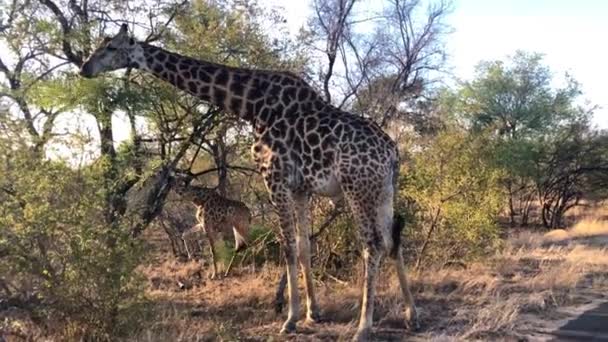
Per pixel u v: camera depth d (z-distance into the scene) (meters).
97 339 5.72
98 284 5.62
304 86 6.84
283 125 6.68
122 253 5.66
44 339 5.66
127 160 8.34
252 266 10.42
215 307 7.63
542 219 22.00
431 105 21.36
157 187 8.95
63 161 5.88
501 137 22.69
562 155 22.02
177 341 5.82
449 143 11.29
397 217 6.54
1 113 6.78
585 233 17.77
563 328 6.68
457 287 8.70
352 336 6.32
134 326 5.82
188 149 10.21
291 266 6.62
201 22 9.34
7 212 5.52
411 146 11.99
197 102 8.84
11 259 5.54
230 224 10.67
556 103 24.03
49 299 5.68
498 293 8.16
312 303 6.92
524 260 11.70
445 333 6.41
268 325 6.82
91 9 8.89
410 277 8.78
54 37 8.41
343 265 9.41
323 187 6.53
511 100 24.30
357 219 6.34
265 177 6.74
